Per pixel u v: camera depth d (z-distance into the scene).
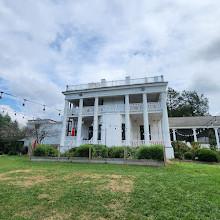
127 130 16.58
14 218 3.42
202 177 6.97
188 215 3.51
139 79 17.64
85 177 6.96
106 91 18.44
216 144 18.61
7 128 25.02
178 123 22.12
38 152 13.83
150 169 8.78
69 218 3.43
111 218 3.41
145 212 3.64
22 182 6.27
